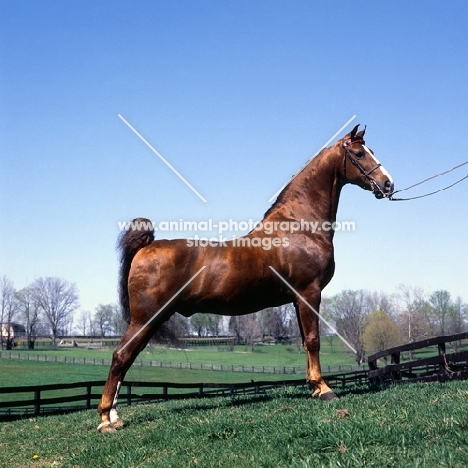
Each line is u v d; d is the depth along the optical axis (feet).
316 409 25.22
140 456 22.43
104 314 436.35
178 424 26.48
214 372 207.92
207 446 22.33
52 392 158.20
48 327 385.09
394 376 42.39
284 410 26.27
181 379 181.98
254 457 19.77
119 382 28.68
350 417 22.40
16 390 45.73
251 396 35.86
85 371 220.64
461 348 244.63
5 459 26.99
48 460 25.53
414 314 269.44
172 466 20.58
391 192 29.12
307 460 18.01
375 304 279.28
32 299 372.79
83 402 123.54
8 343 342.03
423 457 17.06
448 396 25.45
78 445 26.71
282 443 20.77
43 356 272.31
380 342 218.38
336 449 19.20
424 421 20.65
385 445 18.84
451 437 18.52
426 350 243.81
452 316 315.99
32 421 40.37
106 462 22.63
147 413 32.07
